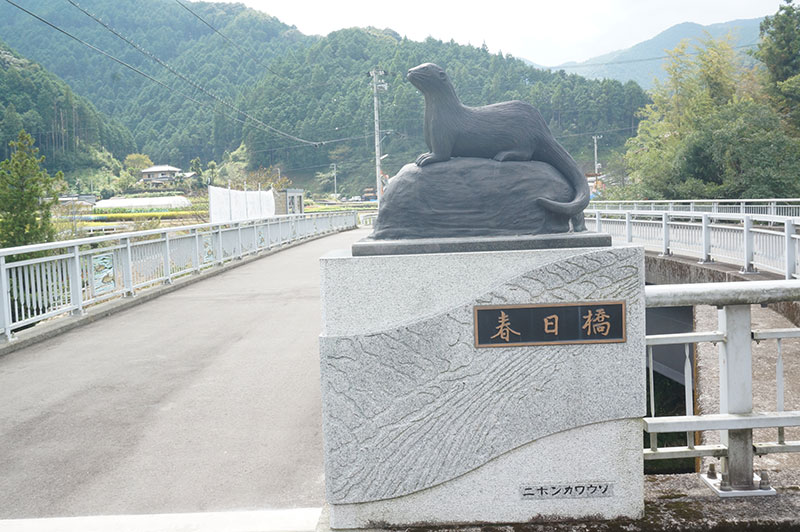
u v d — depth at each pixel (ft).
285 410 16.96
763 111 97.86
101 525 10.11
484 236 9.21
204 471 13.05
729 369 9.30
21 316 26.03
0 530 9.93
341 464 8.63
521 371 8.52
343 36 413.18
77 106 378.32
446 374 8.52
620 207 110.52
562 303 8.46
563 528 8.57
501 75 286.25
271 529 9.84
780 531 8.55
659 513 8.84
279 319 30.19
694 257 37.70
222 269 50.88
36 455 14.12
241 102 379.76
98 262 32.89
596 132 269.23
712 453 9.36
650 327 29.94
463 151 9.62
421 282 8.46
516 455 8.67
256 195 68.64
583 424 8.58
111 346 25.16
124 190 330.95
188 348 24.59
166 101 484.74
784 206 68.64
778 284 8.94
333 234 110.01
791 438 12.24
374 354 8.49
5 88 342.03
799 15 115.75
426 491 8.71
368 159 329.93
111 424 16.08
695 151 101.30
